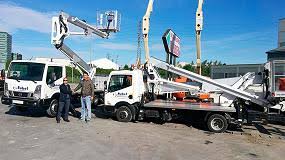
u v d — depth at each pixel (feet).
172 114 40.55
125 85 42.16
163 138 32.27
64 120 40.96
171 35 40.88
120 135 32.63
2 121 38.88
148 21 43.09
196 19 40.68
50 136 30.89
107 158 23.75
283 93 36.35
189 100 45.57
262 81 39.14
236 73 98.48
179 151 27.04
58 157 23.56
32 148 26.00
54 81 43.73
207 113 38.06
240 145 30.60
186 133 35.86
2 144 27.07
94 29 51.37
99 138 30.73
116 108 42.65
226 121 37.27
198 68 41.50
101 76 58.34
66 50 49.57
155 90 44.80
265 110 38.52
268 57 91.76
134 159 23.81
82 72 52.01
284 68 36.42
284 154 27.66
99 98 54.19
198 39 40.88
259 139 34.01
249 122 37.78
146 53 43.24
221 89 39.70
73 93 46.39
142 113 41.60
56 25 47.52
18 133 31.81
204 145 29.94
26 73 42.22
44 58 45.03
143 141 30.25
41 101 41.45
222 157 25.71
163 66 42.55
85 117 42.32
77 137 30.81
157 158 24.39
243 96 38.83
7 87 42.42
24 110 48.67
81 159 23.24
